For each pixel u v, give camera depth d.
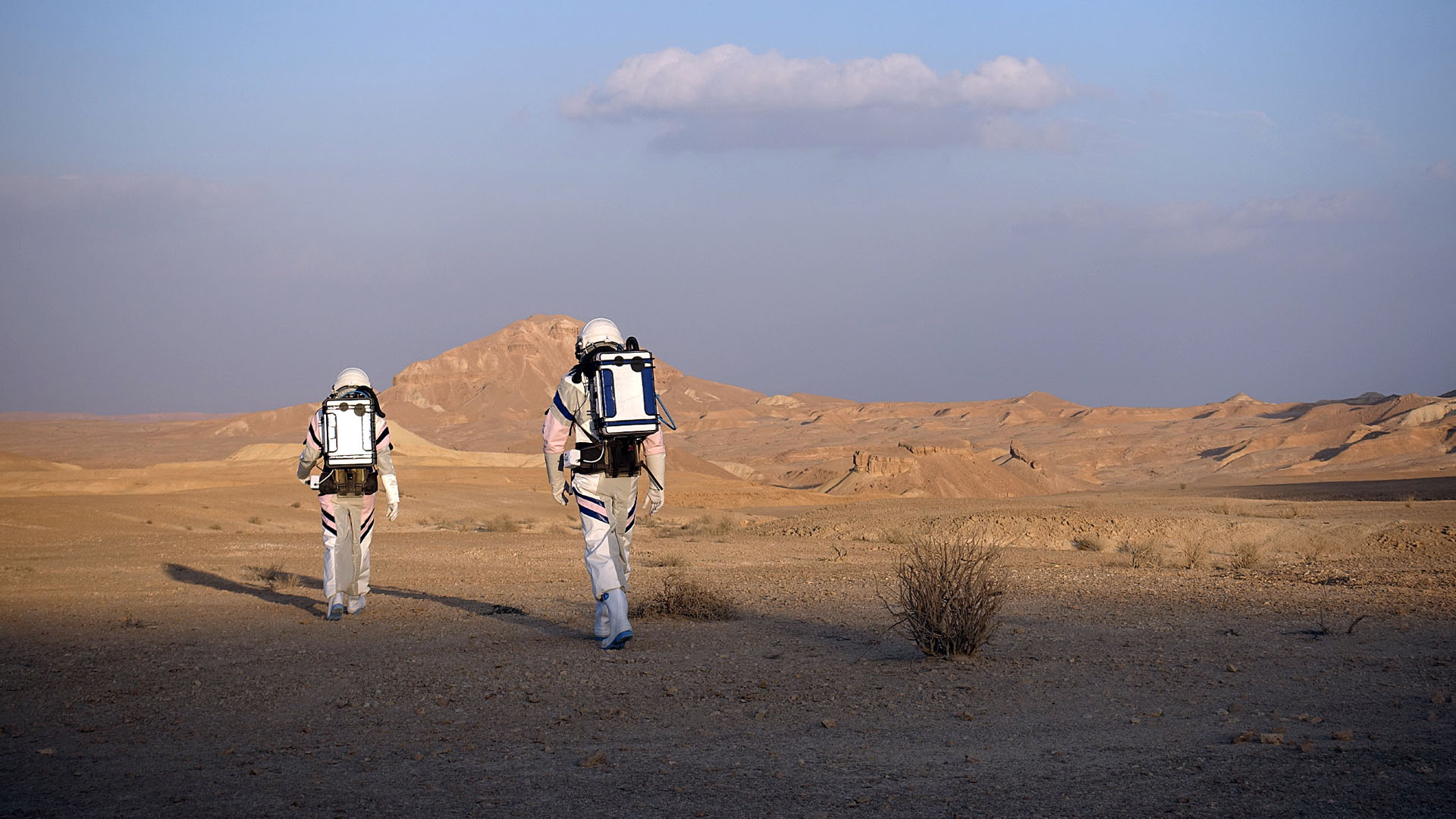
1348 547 29.77
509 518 48.94
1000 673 8.75
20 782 5.78
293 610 14.11
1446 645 9.96
